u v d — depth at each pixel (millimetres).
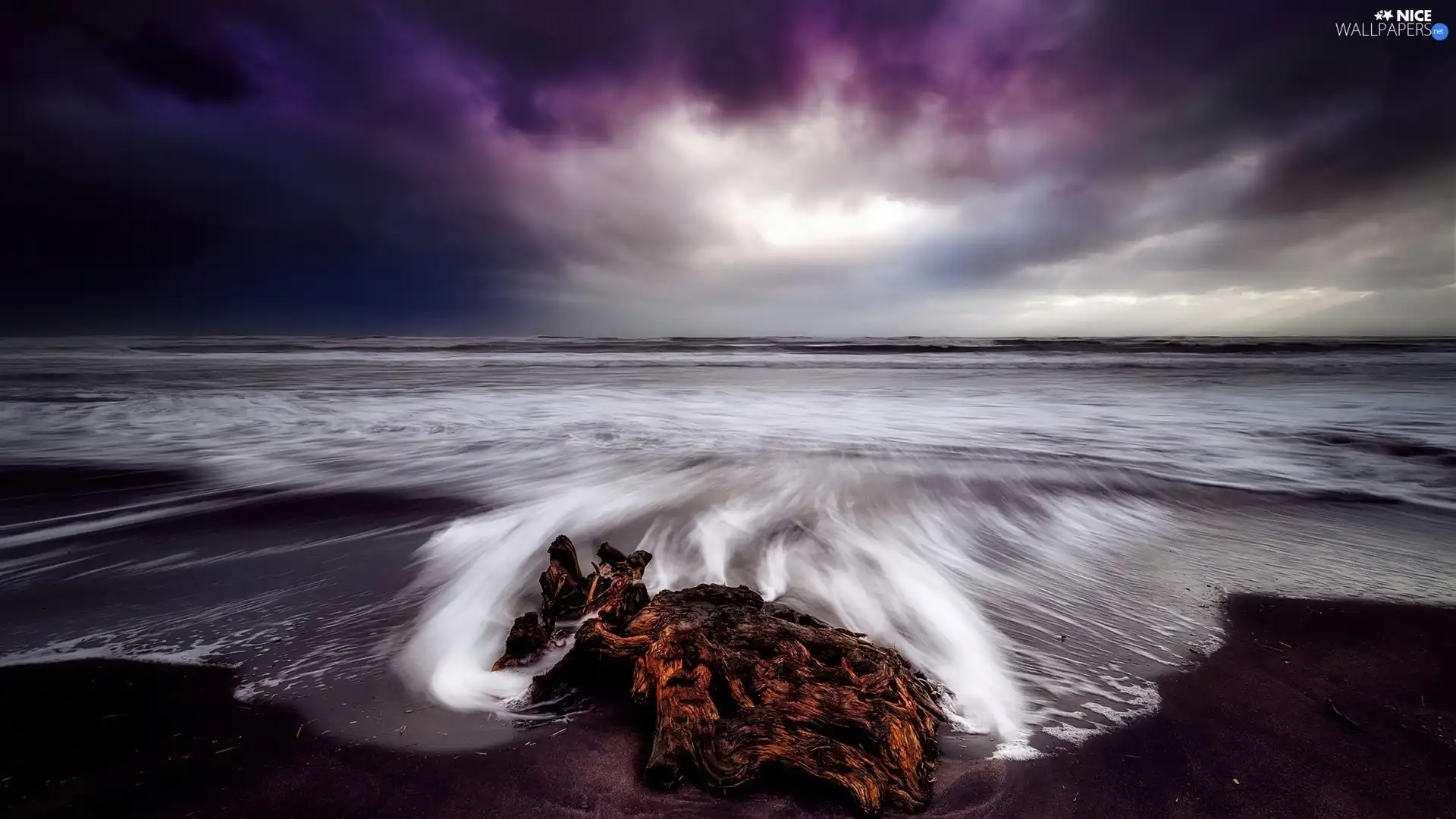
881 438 12719
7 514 7180
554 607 4273
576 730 2986
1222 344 67500
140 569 5367
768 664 3080
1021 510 7512
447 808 2488
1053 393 21391
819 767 2525
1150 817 2434
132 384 23578
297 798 2543
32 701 3260
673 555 5828
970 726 3031
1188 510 7520
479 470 9695
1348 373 29031
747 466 9969
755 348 68750
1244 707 3211
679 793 2531
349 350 60906
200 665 3676
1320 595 4793
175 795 2555
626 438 12758
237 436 12852
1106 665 3693
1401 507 7621
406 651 3869
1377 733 2979
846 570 5449
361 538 6277
